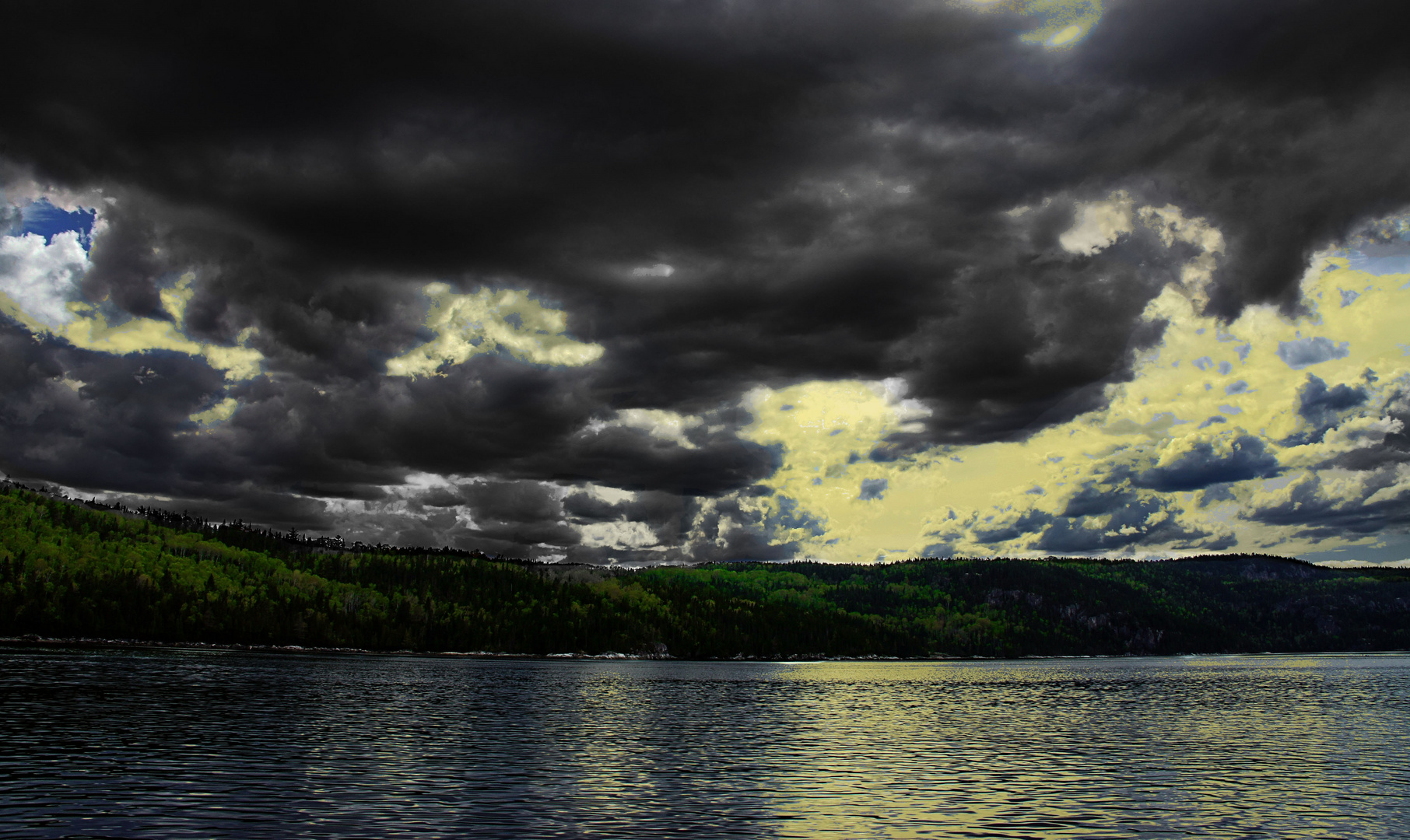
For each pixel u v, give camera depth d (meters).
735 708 129.88
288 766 62.50
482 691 153.75
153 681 139.12
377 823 45.06
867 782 61.03
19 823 43.66
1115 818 49.22
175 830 42.78
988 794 56.69
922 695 169.62
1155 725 106.56
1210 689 186.62
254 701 113.19
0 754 64.50
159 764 61.78
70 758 63.53
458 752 72.94
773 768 67.50
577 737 87.25
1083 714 123.00
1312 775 65.69
